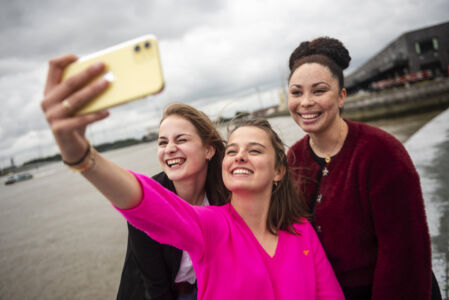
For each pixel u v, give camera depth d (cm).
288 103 160
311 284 138
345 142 150
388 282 130
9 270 700
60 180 3528
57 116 61
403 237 129
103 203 1327
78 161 73
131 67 64
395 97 2952
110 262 635
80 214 1174
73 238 852
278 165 152
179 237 107
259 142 140
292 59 161
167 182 186
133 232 161
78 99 59
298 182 170
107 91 63
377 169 133
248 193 138
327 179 154
